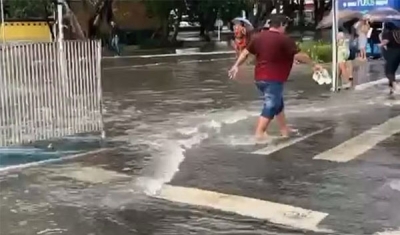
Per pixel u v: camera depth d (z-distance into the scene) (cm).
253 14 4644
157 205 637
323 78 1628
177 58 3144
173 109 1304
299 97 1448
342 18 2412
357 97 1429
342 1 2447
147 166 796
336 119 1120
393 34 1502
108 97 1539
